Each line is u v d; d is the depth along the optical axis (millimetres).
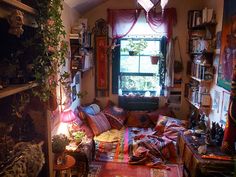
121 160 3328
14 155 1399
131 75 4695
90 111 4145
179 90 4562
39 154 1541
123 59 4648
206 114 3594
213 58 3418
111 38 4461
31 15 1494
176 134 3861
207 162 2258
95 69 4609
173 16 4270
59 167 2277
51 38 1608
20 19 1256
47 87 1612
